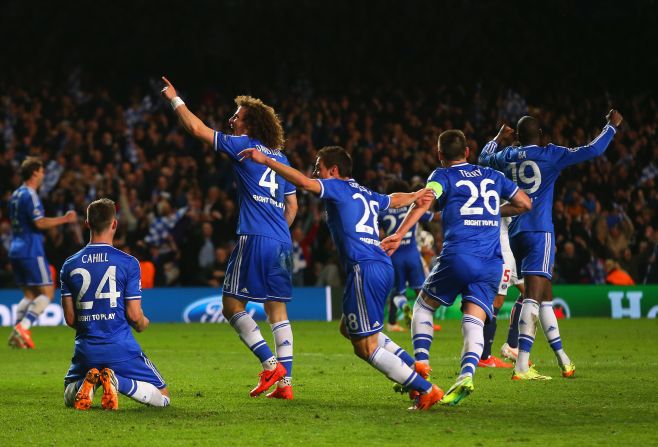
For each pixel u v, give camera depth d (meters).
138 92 55.41
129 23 59.88
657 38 57.69
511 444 11.71
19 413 14.56
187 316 40.06
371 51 58.97
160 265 41.94
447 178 15.58
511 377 19.08
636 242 44.69
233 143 15.98
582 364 21.89
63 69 58.31
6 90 54.59
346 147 48.50
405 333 32.50
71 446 11.84
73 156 47.62
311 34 59.69
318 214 42.75
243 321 16.34
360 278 14.54
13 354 26.02
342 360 23.39
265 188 16.27
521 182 19.09
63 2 59.19
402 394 15.83
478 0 59.56
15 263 28.41
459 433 12.54
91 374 14.49
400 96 53.91
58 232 41.25
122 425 13.37
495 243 15.52
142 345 28.56
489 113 53.25
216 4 61.09
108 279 14.85
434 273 15.61
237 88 59.25
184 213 43.03
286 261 16.48
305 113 50.12
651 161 50.38
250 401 15.87
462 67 57.72
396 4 59.66
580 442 11.82
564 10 58.47
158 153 48.97
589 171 48.22
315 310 40.84
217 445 11.83
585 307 40.62
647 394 16.47
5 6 59.12
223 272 41.16
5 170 46.97
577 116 53.25
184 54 60.16
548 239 19.03
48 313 38.97
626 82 57.50
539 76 57.22
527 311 18.89
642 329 33.47
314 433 12.62
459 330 34.09
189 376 19.95
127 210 43.59
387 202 15.21
